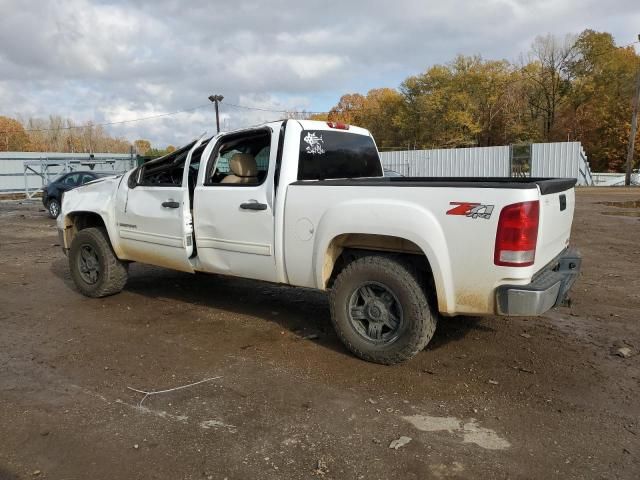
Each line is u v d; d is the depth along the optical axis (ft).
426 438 10.43
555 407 11.66
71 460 9.75
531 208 11.80
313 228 14.56
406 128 209.26
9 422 11.17
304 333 16.69
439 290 12.75
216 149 17.19
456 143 195.83
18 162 119.34
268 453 9.92
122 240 19.88
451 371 13.64
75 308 19.80
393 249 14.03
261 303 20.24
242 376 13.42
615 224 43.80
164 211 18.11
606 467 9.44
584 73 187.83
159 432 10.71
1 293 22.29
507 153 113.29
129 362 14.40
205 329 17.19
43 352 15.23
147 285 23.20
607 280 23.34
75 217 22.09
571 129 179.73
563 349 15.11
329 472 9.32
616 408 11.60
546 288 11.99
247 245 16.08
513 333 16.46
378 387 12.73
